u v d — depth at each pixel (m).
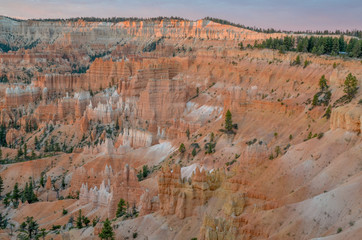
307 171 71.44
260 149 78.81
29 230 103.62
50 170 150.75
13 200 131.25
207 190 81.12
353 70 120.38
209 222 68.12
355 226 54.12
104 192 111.19
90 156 154.38
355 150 69.62
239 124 129.50
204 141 129.62
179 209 81.25
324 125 102.00
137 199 104.50
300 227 60.06
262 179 73.19
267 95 150.88
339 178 66.81
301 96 127.94
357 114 73.38
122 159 145.00
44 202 122.69
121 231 83.19
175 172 85.00
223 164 109.38
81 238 91.06
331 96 115.88
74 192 129.25
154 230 80.81
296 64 153.88
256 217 65.56
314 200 62.72
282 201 66.56
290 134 112.69
